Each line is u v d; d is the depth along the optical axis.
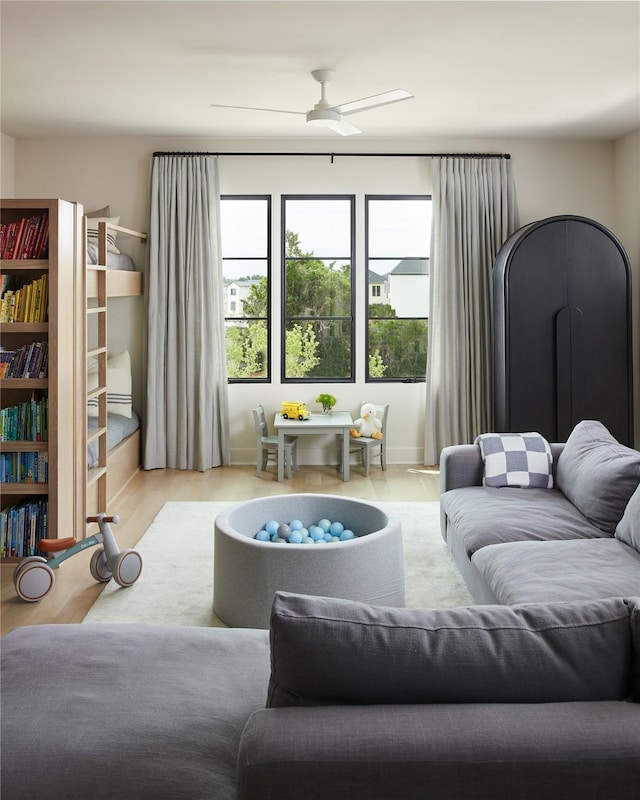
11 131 6.22
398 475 6.33
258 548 3.14
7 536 4.17
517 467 4.15
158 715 1.74
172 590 3.73
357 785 1.18
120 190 6.52
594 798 1.20
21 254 4.10
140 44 4.12
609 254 5.96
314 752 1.20
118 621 3.36
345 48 4.19
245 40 4.05
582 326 5.97
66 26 3.86
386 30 3.91
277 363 6.75
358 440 6.33
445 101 5.33
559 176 6.64
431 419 6.65
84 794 1.48
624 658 1.38
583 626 1.40
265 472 6.46
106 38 4.04
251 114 5.68
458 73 4.66
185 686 1.89
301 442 6.77
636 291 6.32
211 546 4.41
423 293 6.83
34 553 4.18
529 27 3.88
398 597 3.32
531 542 3.23
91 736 1.65
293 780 1.18
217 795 1.50
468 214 6.54
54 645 2.12
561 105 5.46
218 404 6.64
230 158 6.57
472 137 6.54
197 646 2.14
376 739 1.22
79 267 4.40
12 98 5.23
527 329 5.96
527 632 1.39
